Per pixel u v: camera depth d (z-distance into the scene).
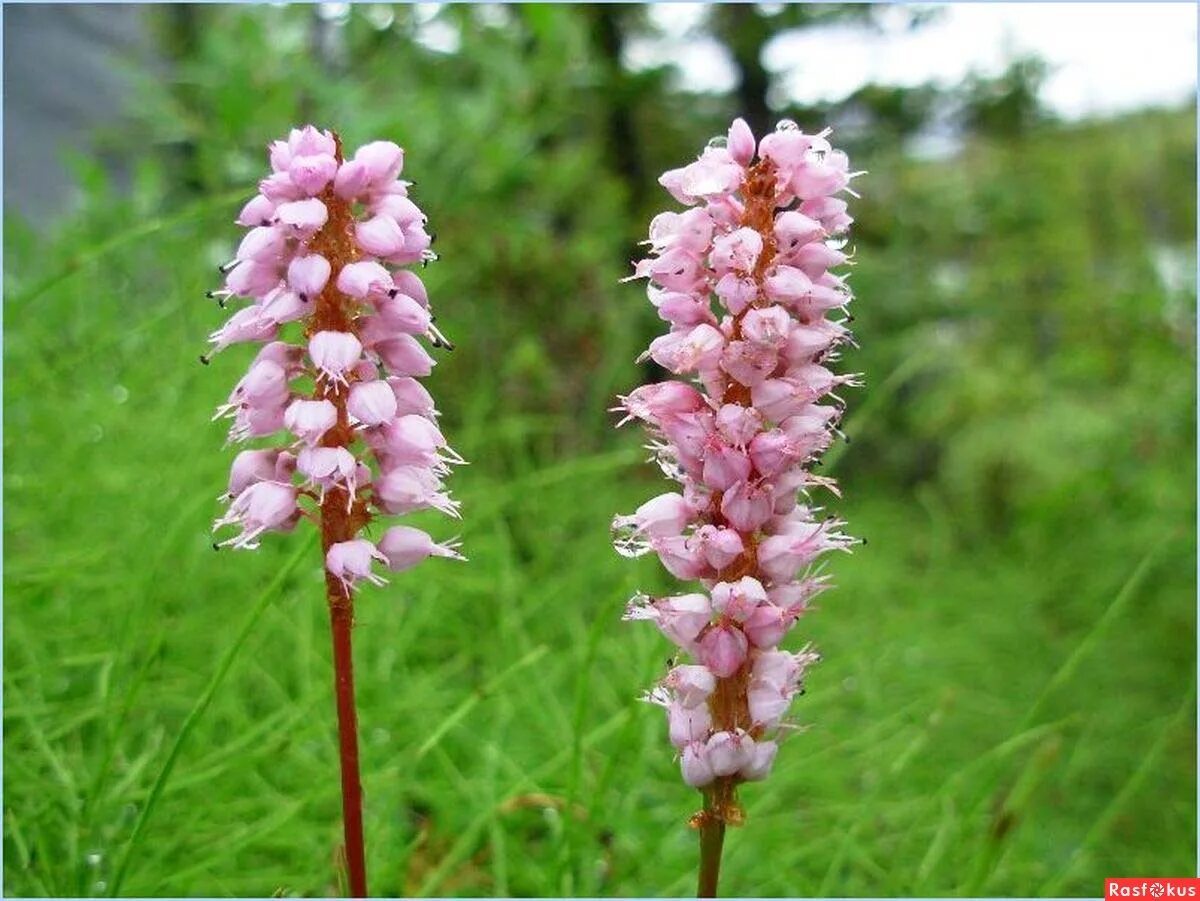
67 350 0.24
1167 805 0.23
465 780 0.18
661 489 0.31
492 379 0.30
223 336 0.09
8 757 0.15
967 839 0.18
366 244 0.09
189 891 0.14
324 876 0.15
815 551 0.09
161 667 0.17
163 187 0.30
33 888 0.14
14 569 0.17
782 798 0.19
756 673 0.10
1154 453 0.35
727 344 0.09
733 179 0.09
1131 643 0.30
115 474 0.21
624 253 0.39
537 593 0.23
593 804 0.14
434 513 0.23
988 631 0.30
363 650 0.19
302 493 0.10
